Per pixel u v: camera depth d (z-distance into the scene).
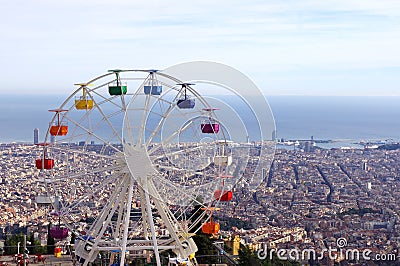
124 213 31.98
